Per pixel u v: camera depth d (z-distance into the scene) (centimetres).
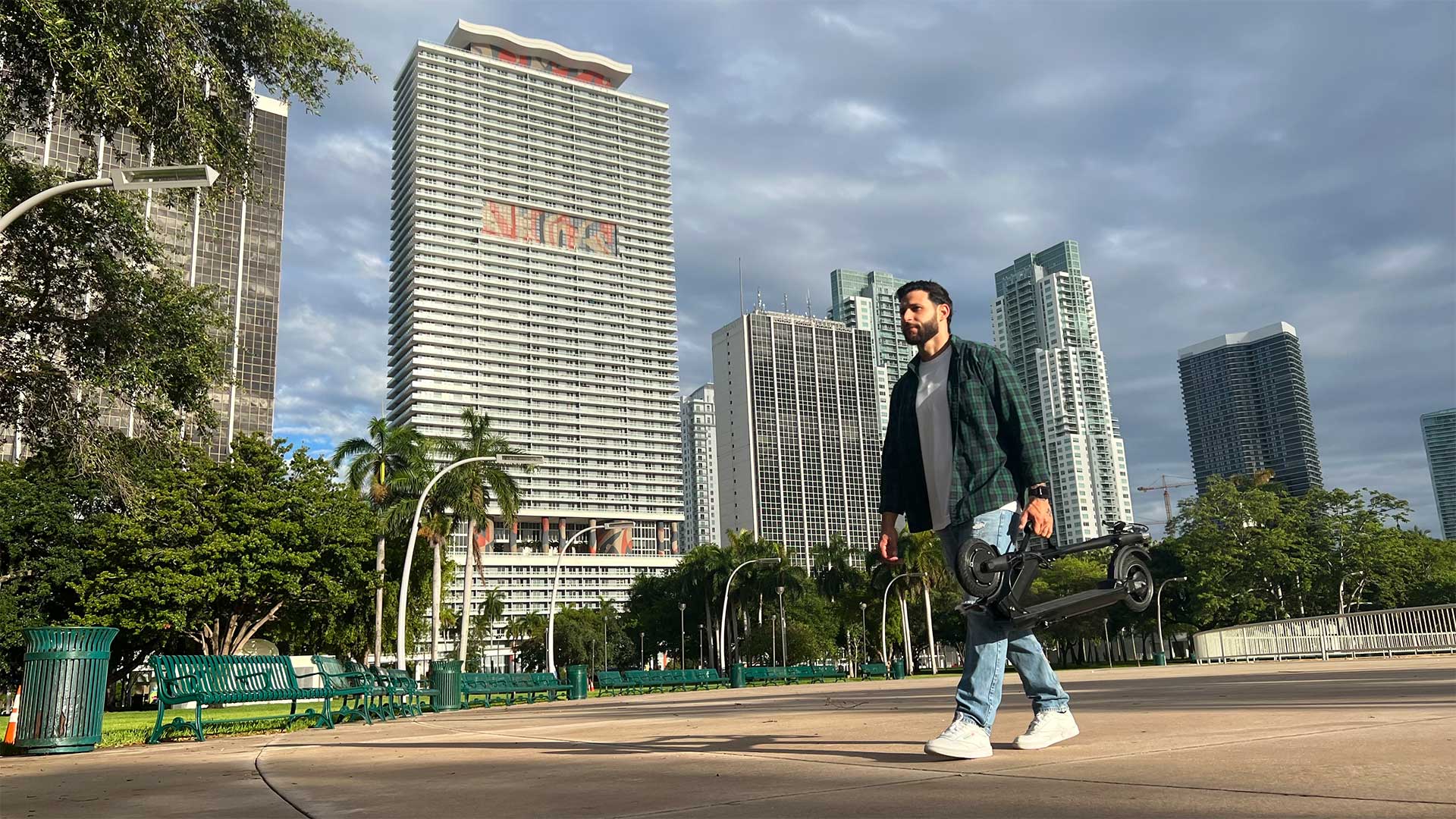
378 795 419
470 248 19275
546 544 18412
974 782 358
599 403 19588
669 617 9056
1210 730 543
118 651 3822
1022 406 454
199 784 508
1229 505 5956
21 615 3303
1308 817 251
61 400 1616
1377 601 6053
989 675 454
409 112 19938
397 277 19862
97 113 1423
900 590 7275
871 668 5472
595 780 438
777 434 18900
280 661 1162
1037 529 443
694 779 423
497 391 18775
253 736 1053
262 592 3741
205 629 3850
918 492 493
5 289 1563
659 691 3186
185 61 1396
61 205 1526
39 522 3378
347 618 4641
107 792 488
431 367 18400
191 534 3509
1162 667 4234
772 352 19325
